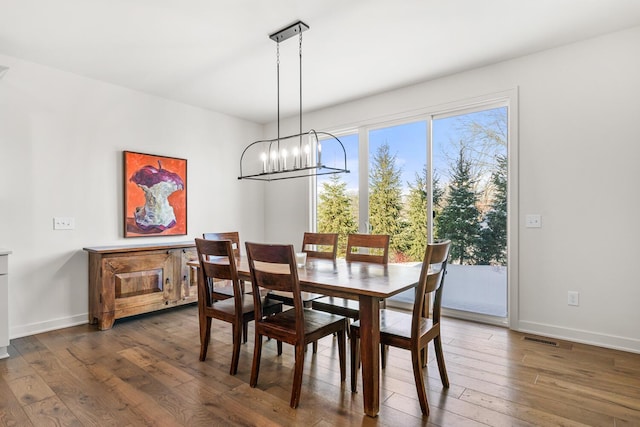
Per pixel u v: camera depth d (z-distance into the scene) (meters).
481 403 1.96
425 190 3.78
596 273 2.80
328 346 2.86
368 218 4.23
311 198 4.80
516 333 3.10
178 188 4.24
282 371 2.39
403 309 3.94
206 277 2.53
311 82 3.70
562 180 2.95
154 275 3.60
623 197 2.70
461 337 3.01
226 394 2.08
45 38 2.74
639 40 2.64
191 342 2.93
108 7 2.33
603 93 2.77
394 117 3.92
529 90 3.09
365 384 1.87
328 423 1.79
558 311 2.97
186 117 4.38
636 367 2.39
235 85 3.77
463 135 3.58
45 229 3.24
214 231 4.67
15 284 3.07
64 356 2.63
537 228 3.06
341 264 2.79
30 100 3.16
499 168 3.37
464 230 3.57
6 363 2.50
